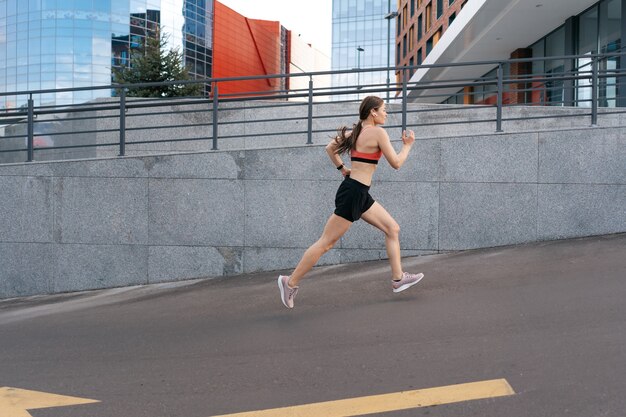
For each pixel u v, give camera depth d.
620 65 16.84
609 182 7.88
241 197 8.25
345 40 86.00
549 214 7.89
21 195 8.56
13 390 4.18
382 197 8.05
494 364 4.01
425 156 8.01
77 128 12.80
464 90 33.34
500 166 7.94
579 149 7.93
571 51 20.55
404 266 7.35
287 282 5.79
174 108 12.40
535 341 4.37
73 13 61.72
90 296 7.88
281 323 5.43
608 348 4.10
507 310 5.15
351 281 6.86
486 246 7.94
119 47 62.78
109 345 5.24
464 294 5.79
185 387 4.05
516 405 3.39
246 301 6.46
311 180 8.15
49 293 8.49
